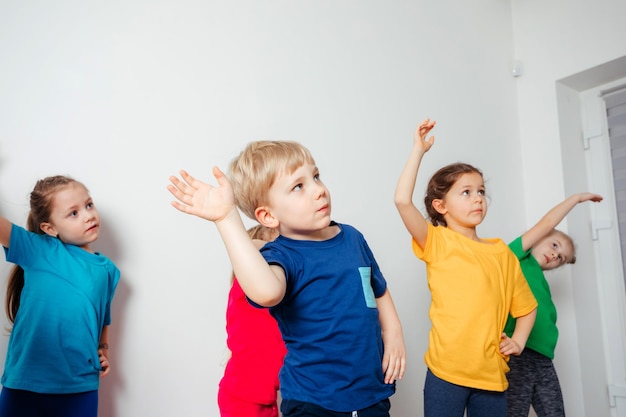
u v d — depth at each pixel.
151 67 1.68
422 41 2.39
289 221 0.98
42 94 1.50
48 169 1.48
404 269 2.08
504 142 2.62
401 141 2.21
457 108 2.45
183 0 1.77
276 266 0.90
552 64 2.63
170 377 1.56
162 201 1.63
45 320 1.25
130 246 1.56
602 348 2.46
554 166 2.56
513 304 1.50
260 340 1.33
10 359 1.24
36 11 1.53
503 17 2.80
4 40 1.48
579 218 2.51
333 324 0.94
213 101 1.77
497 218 2.50
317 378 0.94
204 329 1.64
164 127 1.67
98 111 1.58
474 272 1.43
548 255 1.92
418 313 2.08
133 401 1.50
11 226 1.27
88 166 1.54
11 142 1.44
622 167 2.52
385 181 2.12
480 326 1.38
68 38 1.57
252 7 1.92
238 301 1.38
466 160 2.43
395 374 1.04
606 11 2.44
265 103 1.88
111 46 1.63
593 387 2.34
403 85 2.27
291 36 1.99
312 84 2.00
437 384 1.40
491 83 2.64
